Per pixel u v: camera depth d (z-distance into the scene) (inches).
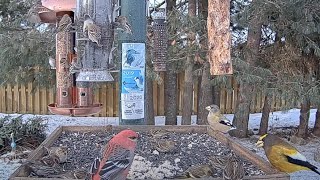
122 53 40.6
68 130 45.6
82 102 40.8
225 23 43.4
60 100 41.1
